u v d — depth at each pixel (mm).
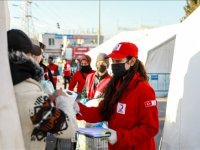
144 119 2947
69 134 2217
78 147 3568
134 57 3086
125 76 3105
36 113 2070
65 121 2176
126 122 3008
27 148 2135
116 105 3105
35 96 2107
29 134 2143
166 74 17047
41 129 2156
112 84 3217
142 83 3014
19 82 2107
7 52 1998
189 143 3934
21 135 2029
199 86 3834
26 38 2209
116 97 3066
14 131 1978
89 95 5812
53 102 2285
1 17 1969
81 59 7410
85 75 7336
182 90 4152
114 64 3109
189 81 4012
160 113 11727
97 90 5422
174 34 16219
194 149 3840
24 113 2076
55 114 2127
